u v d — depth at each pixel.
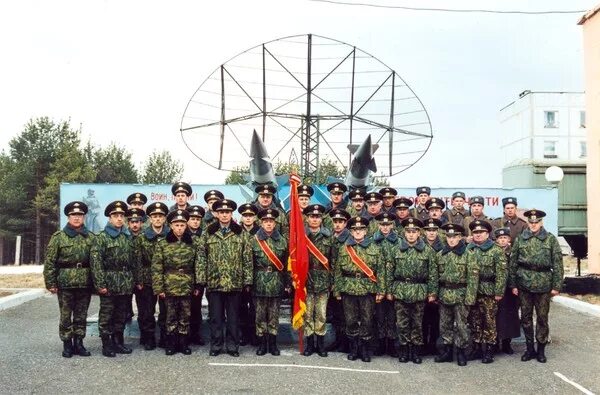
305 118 11.02
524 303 7.11
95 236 6.89
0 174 34.88
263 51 10.73
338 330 7.54
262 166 8.31
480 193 15.25
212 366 6.49
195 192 15.01
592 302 11.32
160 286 6.95
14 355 6.84
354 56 10.90
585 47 15.79
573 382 6.13
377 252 7.04
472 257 6.93
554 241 7.12
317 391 5.62
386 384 5.95
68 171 33.25
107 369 6.29
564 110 45.97
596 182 15.38
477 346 7.15
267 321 7.12
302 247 6.91
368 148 8.36
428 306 7.42
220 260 6.98
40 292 12.19
